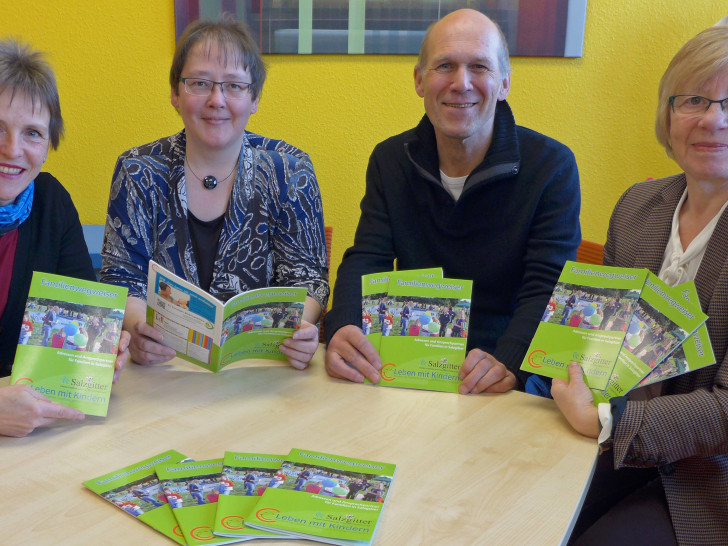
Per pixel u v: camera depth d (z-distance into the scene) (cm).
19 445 111
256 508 91
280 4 255
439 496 99
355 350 145
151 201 169
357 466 104
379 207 192
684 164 137
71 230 172
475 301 186
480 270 182
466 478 104
